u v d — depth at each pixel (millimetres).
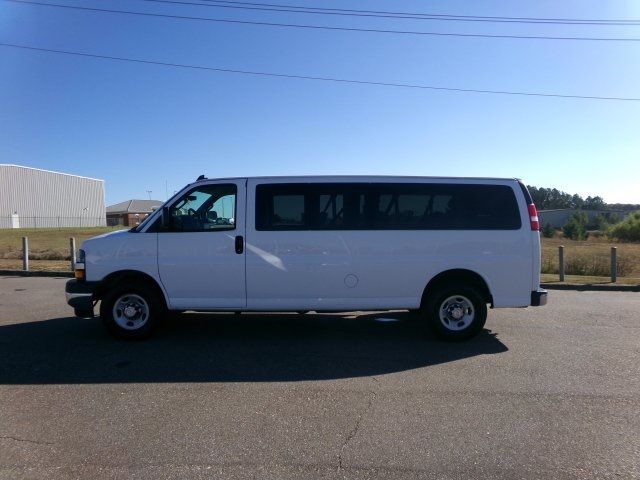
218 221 7227
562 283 13914
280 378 5660
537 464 3764
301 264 7098
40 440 4117
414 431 4309
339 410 4754
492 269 7199
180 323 8422
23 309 9641
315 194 7160
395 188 7215
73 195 86125
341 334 7711
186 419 4535
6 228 68625
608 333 7871
